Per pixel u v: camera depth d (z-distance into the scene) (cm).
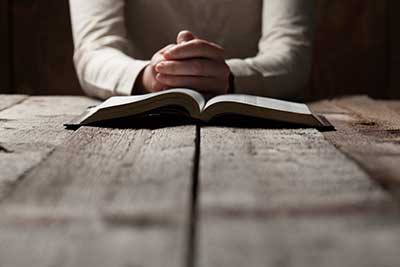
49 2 197
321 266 39
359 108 118
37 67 199
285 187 57
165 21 154
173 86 106
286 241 43
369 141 80
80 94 200
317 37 200
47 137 83
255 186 57
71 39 198
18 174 63
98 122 91
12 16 196
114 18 142
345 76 201
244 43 155
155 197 54
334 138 83
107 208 52
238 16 154
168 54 105
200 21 154
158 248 43
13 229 47
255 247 42
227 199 53
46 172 63
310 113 91
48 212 51
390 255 41
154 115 97
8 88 198
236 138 80
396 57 200
